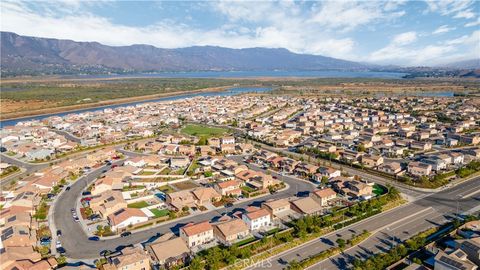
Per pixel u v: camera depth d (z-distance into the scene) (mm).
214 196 147875
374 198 144000
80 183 171000
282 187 164625
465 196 150250
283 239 112688
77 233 119000
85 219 130125
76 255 104812
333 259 101938
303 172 182500
